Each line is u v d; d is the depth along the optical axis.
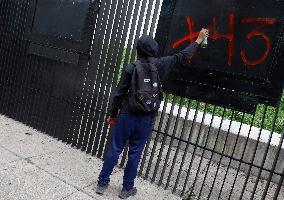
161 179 4.21
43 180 3.73
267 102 3.44
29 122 5.58
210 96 3.77
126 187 3.68
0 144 4.48
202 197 4.21
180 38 3.91
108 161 3.61
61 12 4.96
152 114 3.50
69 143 5.06
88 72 4.80
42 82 5.38
